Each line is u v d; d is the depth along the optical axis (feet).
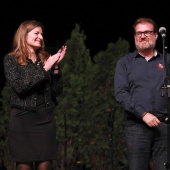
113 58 32.50
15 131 21.93
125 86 23.27
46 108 22.09
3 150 32.40
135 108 22.48
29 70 21.50
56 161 31.27
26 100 21.77
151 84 23.06
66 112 30.89
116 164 31.68
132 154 23.18
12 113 22.15
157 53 23.68
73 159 31.58
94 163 31.65
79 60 32.17
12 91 22.16
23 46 22.08
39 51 23.13
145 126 22.93
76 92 31.07
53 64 21.91
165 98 22.85
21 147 21.89
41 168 22.25
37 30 22.30
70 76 31.42
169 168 22.50
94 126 31.19
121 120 31.40
